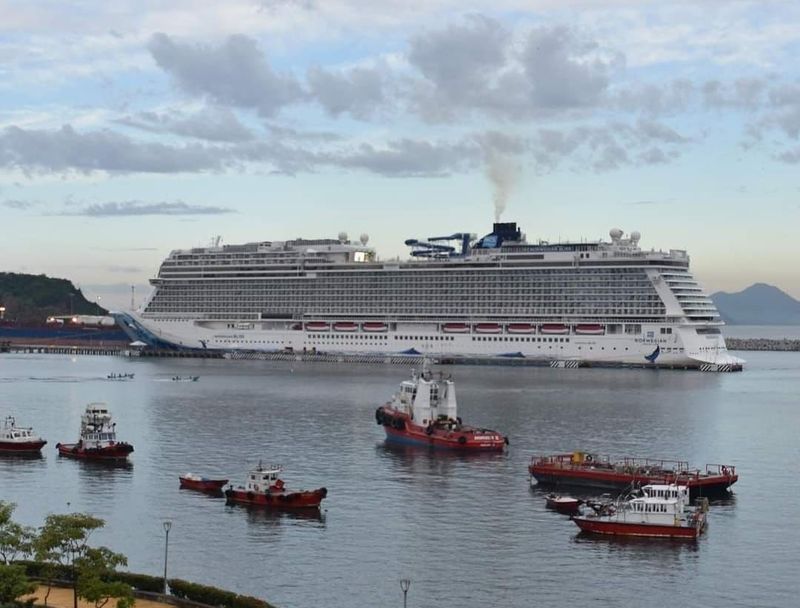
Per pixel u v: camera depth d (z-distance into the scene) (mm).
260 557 96500
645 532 103438
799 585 89375
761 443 159750
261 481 118312
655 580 90312
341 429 174125
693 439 163625
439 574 91688
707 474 126125
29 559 92875
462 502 118688
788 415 195625
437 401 162000
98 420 151000
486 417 188000
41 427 177625
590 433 169125
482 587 88312
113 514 112625
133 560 95500
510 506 116750
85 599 79312
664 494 109688
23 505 116750
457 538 103062
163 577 87000
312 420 185375
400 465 141250
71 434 169750
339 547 99812
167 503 117750
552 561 95500
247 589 87625
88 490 124562
